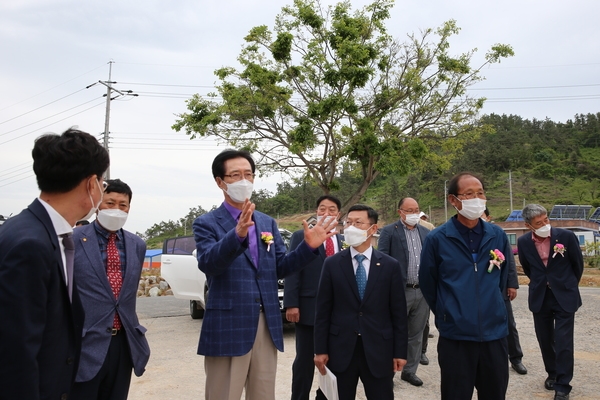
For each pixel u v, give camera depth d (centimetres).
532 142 10481
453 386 336
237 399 301
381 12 1538
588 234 4100
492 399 336
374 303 352
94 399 293
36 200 200
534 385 507
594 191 7681
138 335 320
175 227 6862
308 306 439
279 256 343
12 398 167
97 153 206
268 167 1619
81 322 210
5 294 170
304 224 328
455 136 1664
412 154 1472
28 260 175
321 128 1513
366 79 1421
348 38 1455
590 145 11469
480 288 338
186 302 1270
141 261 339
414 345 519
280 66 1588
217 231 323
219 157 331
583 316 908
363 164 1538
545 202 7238
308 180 1723
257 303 313
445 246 353
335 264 365
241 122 1585
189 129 1588
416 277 521
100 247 325
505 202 7319
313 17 1480
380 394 345
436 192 7269
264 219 347
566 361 453
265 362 314
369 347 343
